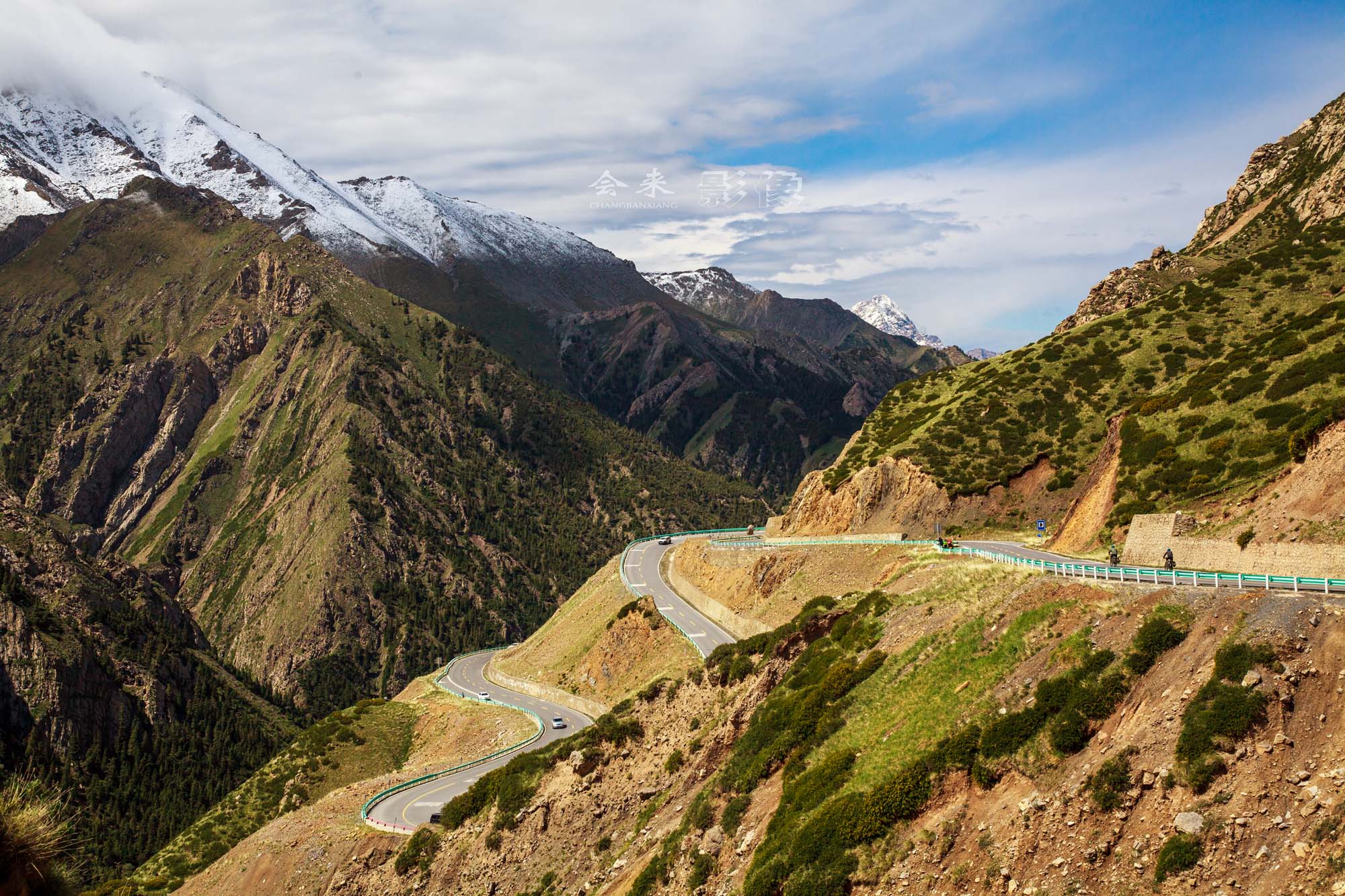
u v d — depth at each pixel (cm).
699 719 6488
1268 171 16450
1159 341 11412
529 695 12475
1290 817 2848
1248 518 5578
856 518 11494
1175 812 3062
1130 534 6462
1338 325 7769
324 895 7494
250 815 11619
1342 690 3012
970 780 3728
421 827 7444
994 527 10081
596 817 6469
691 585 12156
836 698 5047
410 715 13112
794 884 3847
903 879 3572
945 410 12344
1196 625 3594
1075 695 3681
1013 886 3278
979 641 4506
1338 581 3581
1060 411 11181
